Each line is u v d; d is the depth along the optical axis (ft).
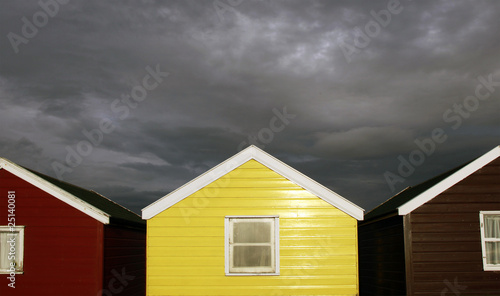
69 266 44.09
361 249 64.80
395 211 44.83
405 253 43.11
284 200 44.68
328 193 44.62
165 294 43.21
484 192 43.98
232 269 43.60
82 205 44.91
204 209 44.57
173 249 43.93
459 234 43.39
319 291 43.19
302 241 44.01
